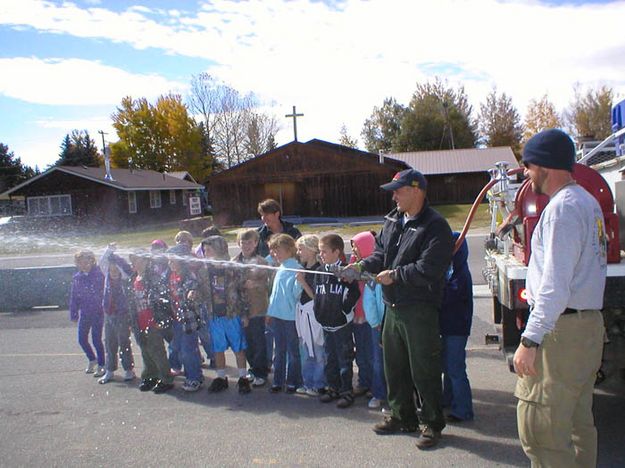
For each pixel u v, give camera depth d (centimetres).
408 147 5762
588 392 271
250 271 498
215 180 3120
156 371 521
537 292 248
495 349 584
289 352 491
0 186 5819
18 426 438
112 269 532
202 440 397
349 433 399
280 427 415
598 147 498
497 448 363
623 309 341
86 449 391
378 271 387
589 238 248
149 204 3538
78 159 6881
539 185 265
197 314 501
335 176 3045
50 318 866
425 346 360
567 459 256
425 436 368
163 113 5538
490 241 481
